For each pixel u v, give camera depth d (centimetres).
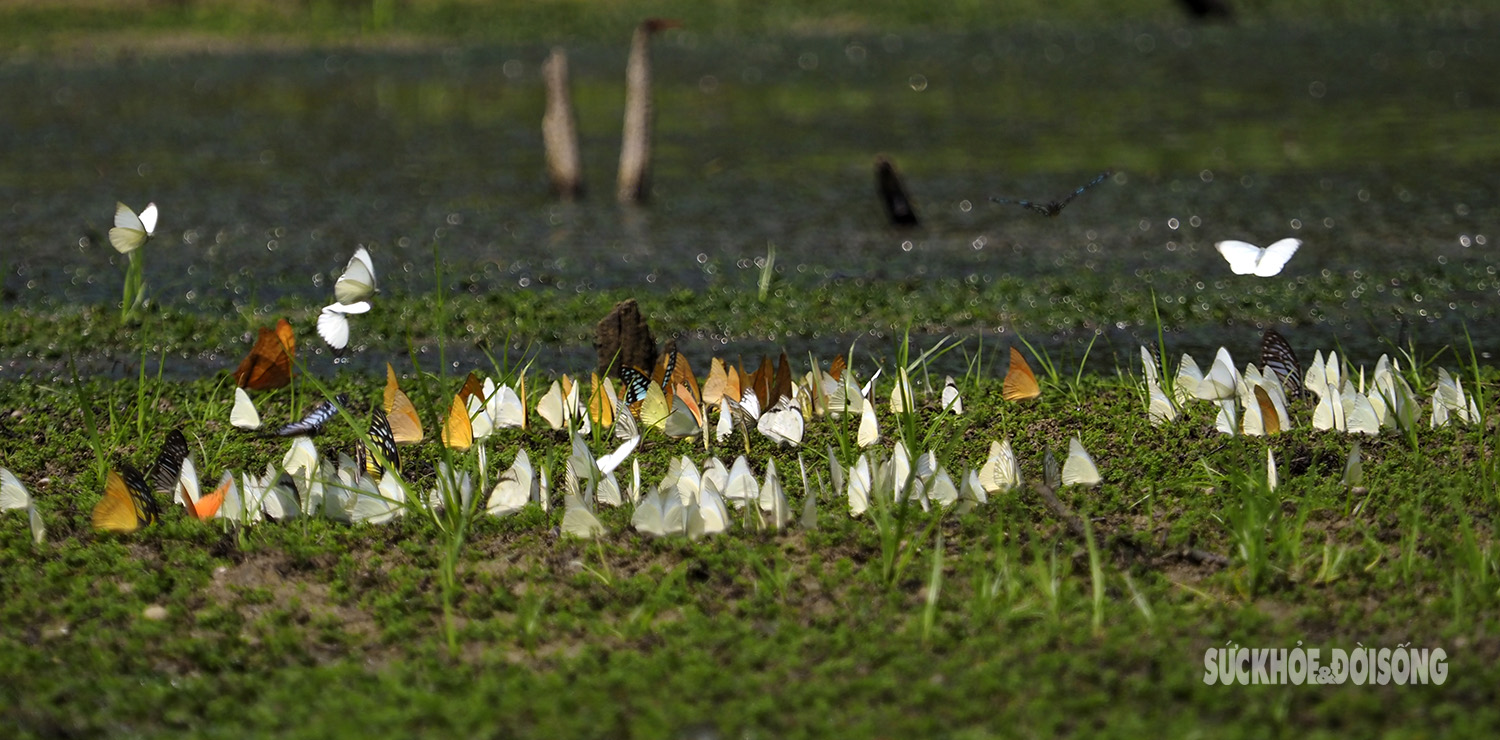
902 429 1012
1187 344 1369
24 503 884
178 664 726
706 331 1442
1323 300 1508
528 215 2117
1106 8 4606
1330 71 3459
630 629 740
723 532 852
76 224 2056
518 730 650
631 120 2195
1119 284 1602
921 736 637
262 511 895
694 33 4350
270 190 2333
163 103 3338
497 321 1463
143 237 995
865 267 1733
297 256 1842
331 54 4072
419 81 3653
